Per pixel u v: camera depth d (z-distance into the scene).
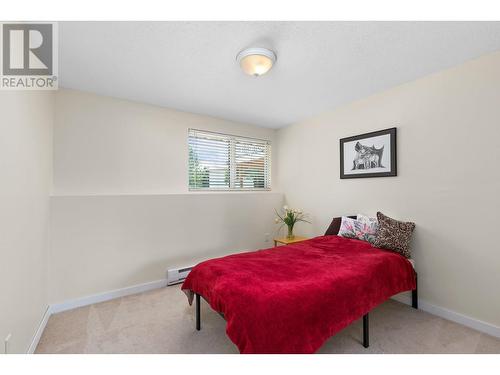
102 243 2.52
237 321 1.30
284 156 4.02
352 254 2.15
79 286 2.39
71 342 1.79
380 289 1.82
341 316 1.47
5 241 1.29
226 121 3.63
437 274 2.21
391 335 1.87
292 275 1.66
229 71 2.18
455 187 2.10
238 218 3.57
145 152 2.93
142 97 2.75
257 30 1.61
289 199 3.93
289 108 3.16
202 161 3.43
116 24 1.54
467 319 2.01
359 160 2.86
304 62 2.03
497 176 1.87
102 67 2.08
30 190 1.69
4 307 1.27
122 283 2.63
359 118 2.87
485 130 1.93
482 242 1.95
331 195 3.23
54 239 2.27
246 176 3.89
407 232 2.29
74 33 1.61
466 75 2.03
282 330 1.24
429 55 1.93
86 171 2.56
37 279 1.84
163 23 1.54
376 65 2.09
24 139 1.58
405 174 2.44
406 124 2.43
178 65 2.06
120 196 2.63
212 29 1.60
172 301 2.49
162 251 2.90
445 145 2.16
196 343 1.77
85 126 2.56
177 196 3.02
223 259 2.06
